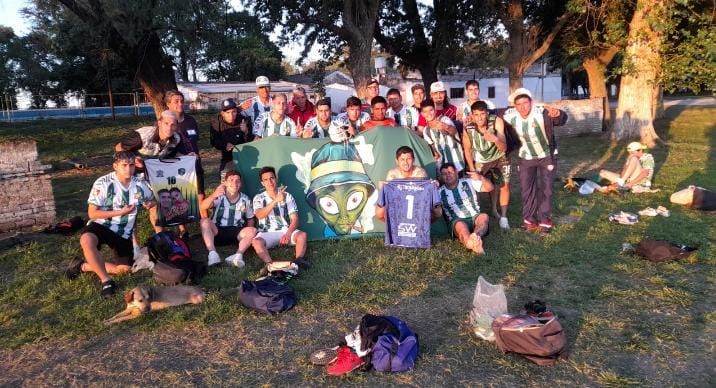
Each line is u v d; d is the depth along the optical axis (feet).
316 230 23.94
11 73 147.43
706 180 33.45
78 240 24.79
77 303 17.51
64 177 44.52
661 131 65.67
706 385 12.00
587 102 66.54
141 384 12.75
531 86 152.25
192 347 14.43
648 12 45.65
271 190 21.58
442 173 23.34
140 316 16.16
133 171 19.57
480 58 78.79
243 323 15.69
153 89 61.93
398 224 22.04
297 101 27.96
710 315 15.15
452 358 13.46
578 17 63.57
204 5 49.39
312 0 58.13
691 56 41.57
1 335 15.52
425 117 25.02
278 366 13.28
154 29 48.83
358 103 25.57
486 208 28.89
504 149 23.75
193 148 24.29
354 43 58.34
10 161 26.81
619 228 23.95
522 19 69.41
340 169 24.41
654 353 13.44
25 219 27.48
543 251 21.22
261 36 61.11
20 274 20.62
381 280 18.54
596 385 12.14
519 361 13.26
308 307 16.53
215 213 22.06
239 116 25.57
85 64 145.18
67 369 13.58
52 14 57.57
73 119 102.68
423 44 81.76
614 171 39.32
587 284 17.84
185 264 18.71
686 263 19.38
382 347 12.91
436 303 16.76
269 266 18.99
